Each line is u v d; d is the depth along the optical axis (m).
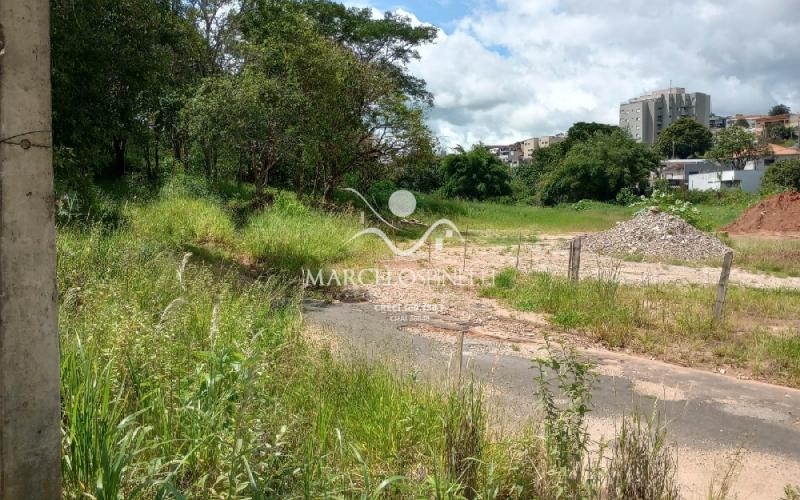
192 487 2.68
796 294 11.37
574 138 58.75
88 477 2.44
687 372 6.90
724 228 27.30
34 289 1.81
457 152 42.88
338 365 4.75
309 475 2.83
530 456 3.54
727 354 7.52
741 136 66.44
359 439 3.80
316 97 20.33
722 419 5.53
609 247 18.69
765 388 6.47
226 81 17.39
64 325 3.95
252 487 2.45
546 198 48.09
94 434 2.56
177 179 17.09
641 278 13.41
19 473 1.81
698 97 125.81
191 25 21.30
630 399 5.91
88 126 11.16
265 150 19.22
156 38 12.84
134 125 12.59
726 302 10.03
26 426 1.82
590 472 3.36
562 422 3.30
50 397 1.87
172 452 2.90
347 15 30.64
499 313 9.45
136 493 2.32
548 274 11.20
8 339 1.76
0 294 1.74
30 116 1.77
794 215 26.09
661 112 123.00
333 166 23.00
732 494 4.17
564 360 3.85
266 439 2.92
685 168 73.69
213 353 3.33
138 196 15.54
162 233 11.77
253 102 17.30
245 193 20.14
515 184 51.22
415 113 23.89
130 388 3.29
